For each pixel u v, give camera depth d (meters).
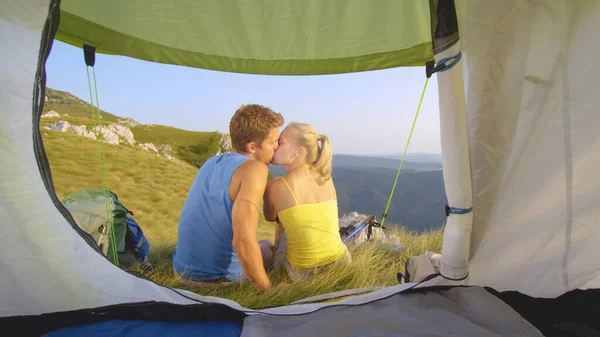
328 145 2.11
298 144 2.07
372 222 3.45
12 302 1.45
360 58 2.47
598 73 1.44
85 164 31.02
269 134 2.01
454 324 1.46
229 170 1.83
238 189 1.80
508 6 1.40
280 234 2.49
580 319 1.56
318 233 2.10
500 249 1.70
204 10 2.01
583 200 1.61
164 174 33.44
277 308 1.66
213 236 1.90
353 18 2.10
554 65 1.46
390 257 3.06
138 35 2.19
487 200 1.61
